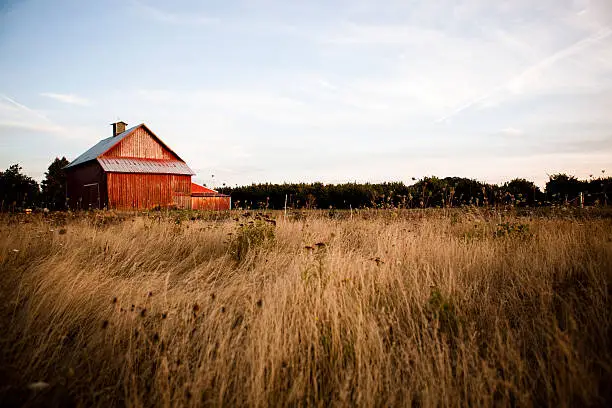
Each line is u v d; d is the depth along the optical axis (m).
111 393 2.37
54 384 2.32
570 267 4.39
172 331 3.06
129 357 2.58
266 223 7.09
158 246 6.77
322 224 8.43
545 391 2.38
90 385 2.46
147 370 2.56
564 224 7.06
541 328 2.94
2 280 3.88
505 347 2.75
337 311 3.13
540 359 2.65
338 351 2.77
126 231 7.85
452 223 8.18
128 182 32.03
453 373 2.63
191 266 5.80
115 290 3.94
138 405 2.20
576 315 3.06
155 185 33.59
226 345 2.76
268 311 3.08
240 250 6.36
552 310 3.32
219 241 7.03
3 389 2.15
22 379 2.38
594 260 4.41
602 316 3.03
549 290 3.50
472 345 2.73
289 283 3.78
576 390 2.22
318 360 2.72
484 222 7.43
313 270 4.26
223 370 2.47
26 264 4.84
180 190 35.12
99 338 2.90
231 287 4.02
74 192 38.00
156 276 4.78
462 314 3.25
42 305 3.32
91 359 2.74
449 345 2.89
